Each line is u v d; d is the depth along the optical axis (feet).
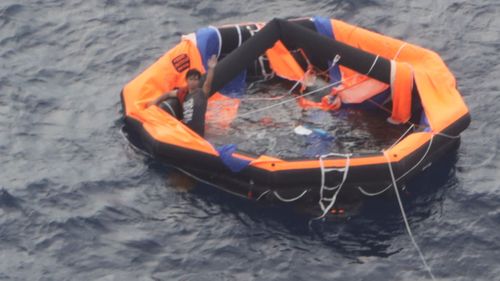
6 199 127.44
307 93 148.56
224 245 120.47
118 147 137.49
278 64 152.76
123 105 139.54
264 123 141.79
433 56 145.38
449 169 132.87
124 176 131.75
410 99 140.97
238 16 168.45
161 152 128.98
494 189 129.49
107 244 120.98
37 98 148.25
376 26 166.09
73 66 156.04
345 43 145.69
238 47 142.72
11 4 168.66
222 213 125.18
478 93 149.69
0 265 117.60
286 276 116.16
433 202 127.24
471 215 125.39
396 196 127.44
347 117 143.33
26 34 162.50
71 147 137.80
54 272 116.98
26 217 124.88
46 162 134.82
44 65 155.84
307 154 134.51
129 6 170.09
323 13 169.07
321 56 144.66
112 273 116.78
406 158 126.00
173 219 124.57
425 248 120.26
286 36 145.59
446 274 116.67
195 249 120.06
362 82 145.79
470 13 168.35
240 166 124.67
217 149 126.41
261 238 121.39
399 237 121.80
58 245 120.88
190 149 127.44
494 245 120.78
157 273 116.78
